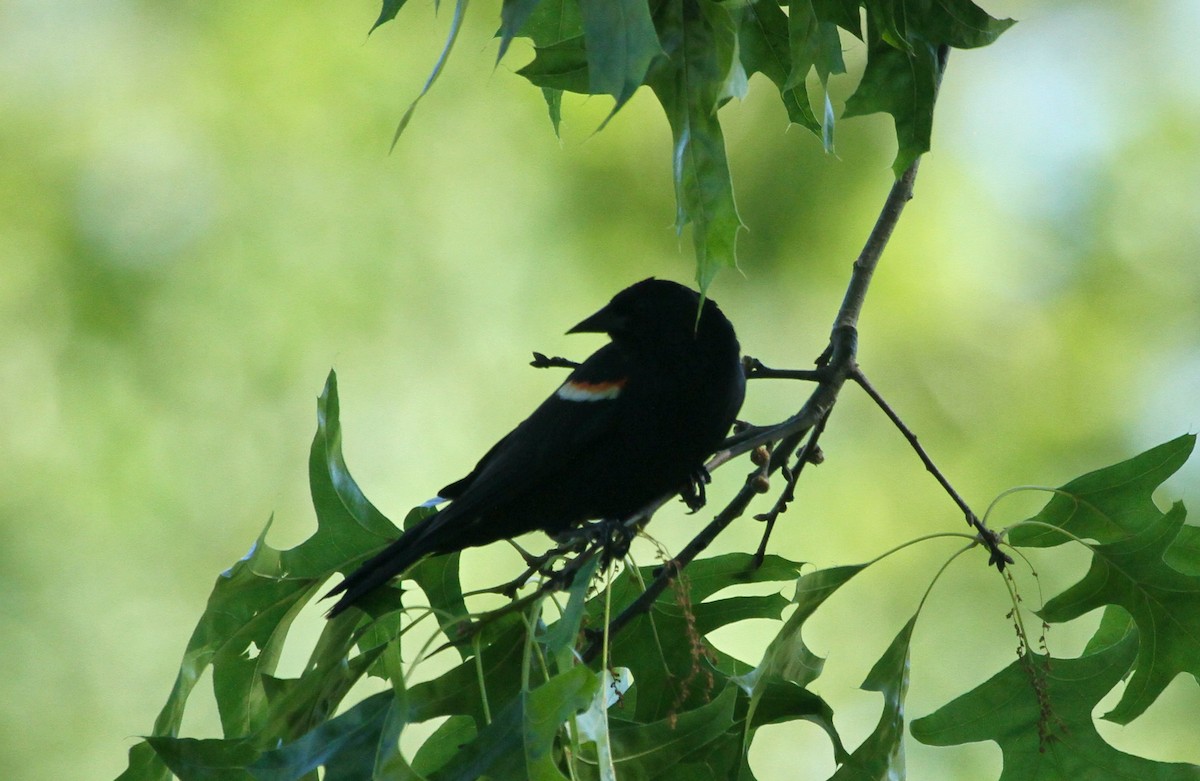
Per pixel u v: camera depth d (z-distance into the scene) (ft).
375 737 15.35
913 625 19.29
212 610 19.39
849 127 39.78
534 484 22.16
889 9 16.65
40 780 34.17
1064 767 20.62
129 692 35.42
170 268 39.09
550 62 16.51
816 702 18.79
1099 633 22.29
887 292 38.96
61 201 39.75
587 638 18.61
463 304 38.91
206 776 16.34
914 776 34.01
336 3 41.16
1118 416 38.60
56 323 38.65
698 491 23.91
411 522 22.58
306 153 40.09
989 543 19.53
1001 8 43.98
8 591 35.47
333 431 20.17
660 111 40.40
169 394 37.86
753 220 39.29
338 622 18.20
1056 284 40.24
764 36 18.65
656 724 16.89
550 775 13.43
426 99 40.65
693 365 22.33
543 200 40.04
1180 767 20.12
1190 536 20.94
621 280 39.32
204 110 40.57
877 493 37.14
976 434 38.17
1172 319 39.75
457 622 17.51
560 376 38.37
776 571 20.54
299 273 38.93
